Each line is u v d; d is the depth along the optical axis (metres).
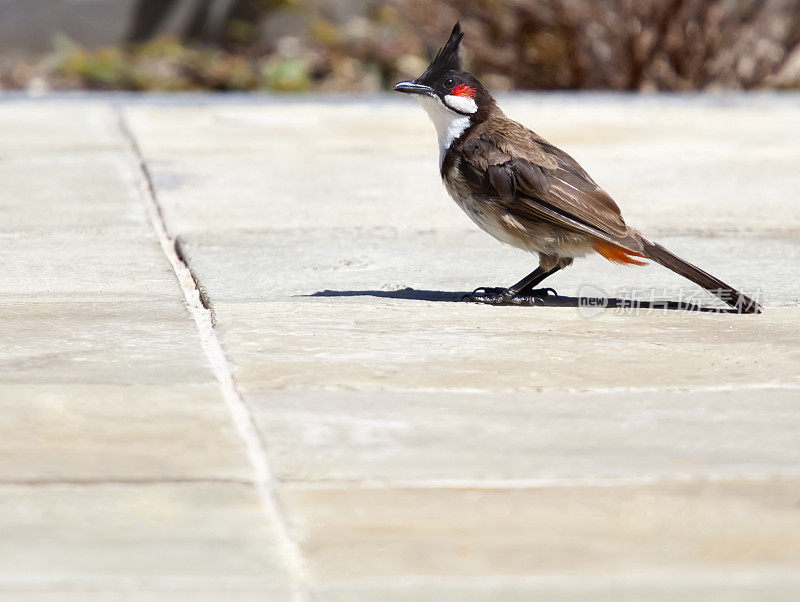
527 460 6.98
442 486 6.61
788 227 13.63
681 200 15.02
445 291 10.98
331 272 11.55
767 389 8.29
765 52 27.48
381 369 8.57
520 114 21.89
